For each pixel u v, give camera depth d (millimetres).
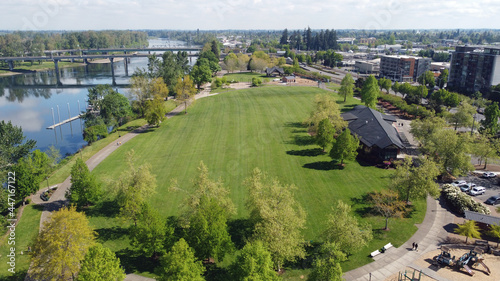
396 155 88688
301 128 118062
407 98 156625
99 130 116750
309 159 92125
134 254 54781
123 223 59375
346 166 87375
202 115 136875
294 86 196000
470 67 173750
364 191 74750
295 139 107500
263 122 125688
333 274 42375
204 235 48656
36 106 178875
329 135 93750
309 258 53656
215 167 87250
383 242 57406
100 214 66688
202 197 53531
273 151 97938
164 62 195500
